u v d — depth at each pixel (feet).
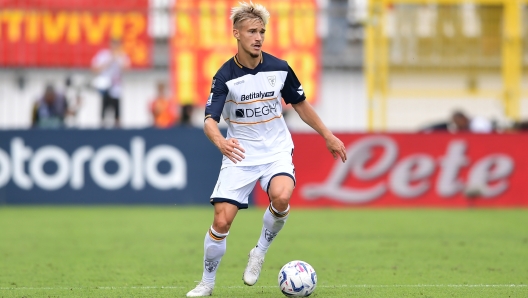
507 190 158.40
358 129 175.01
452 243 107.24
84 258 93.91
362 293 69.05
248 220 137.18
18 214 145.18
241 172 66.33
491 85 165.48
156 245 106.01
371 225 128.67
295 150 157.69
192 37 173.78
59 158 158.20
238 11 64.44
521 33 164.86
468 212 150.20
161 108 177.17
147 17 183.11
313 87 179.22
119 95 180.55
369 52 163.84
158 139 158.30
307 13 165.37
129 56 181.98
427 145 157.48
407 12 163.73
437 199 157.89
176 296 67.87
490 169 157.99
